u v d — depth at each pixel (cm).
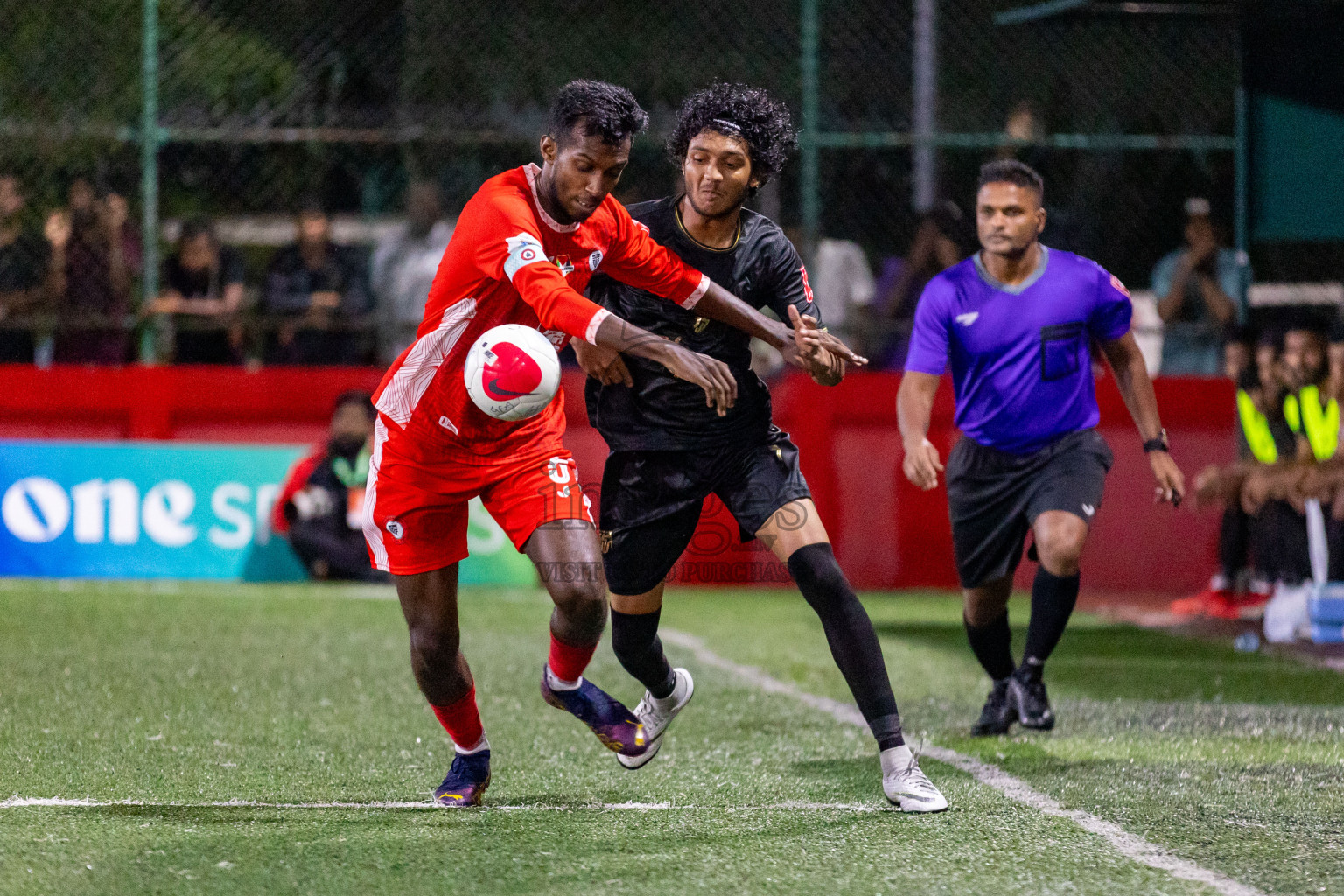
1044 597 1567
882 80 3131
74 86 3070
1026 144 3052
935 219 2941
